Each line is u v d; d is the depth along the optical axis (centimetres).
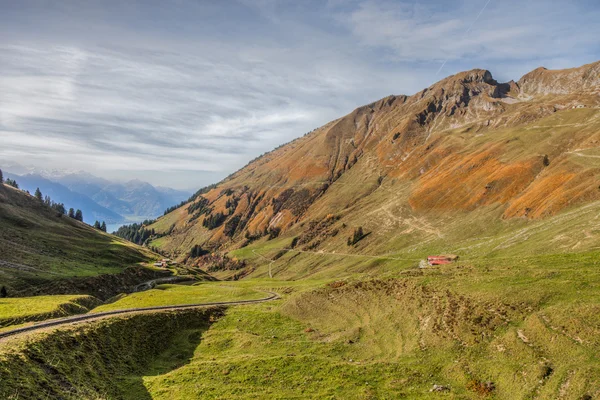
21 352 4153
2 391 3425
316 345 5741
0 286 10450
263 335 6550
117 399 4147
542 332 4191
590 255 6231
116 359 5178
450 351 4647
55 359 4375
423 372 4397
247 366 4956
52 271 13362
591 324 3988
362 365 4750
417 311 5778
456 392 3956
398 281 7012
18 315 6769
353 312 6731
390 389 4175
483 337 4622
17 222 18438
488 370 4100
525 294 4997
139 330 6297
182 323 7181
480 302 5216
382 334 5638
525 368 3866
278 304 8738
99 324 5806
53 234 19125
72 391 3953
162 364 5581
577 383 3369
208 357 5794
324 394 4162
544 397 3434
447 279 6419
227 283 15150
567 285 4941
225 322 7438
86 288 12888
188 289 12056
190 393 4303
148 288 14912
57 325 5519
